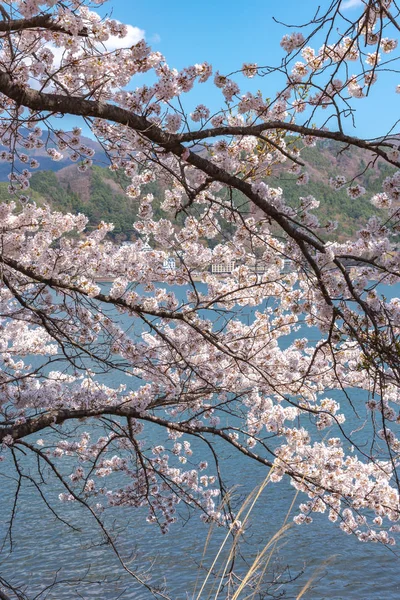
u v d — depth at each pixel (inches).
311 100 189.9
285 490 796.6
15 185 238.1
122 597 543.8
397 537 671.8
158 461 354.9
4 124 230.8
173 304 278.2
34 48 191.0
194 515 720.3
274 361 290.4
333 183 175.9
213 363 289.6
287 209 177.8
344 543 653.9
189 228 253.9
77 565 604.7
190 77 179.8
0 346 362.6
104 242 251.4
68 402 284.0
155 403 271.9
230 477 828.0
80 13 175.2
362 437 837.2
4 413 269.4
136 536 668.7
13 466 863.1
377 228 171.5
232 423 689.0
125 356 265.1
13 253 231.0
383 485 304.2
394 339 159.2
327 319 191.0
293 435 300.8
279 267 255.3
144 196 244.4
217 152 193.5
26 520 700.7
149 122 164.1
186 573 578.6
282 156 202.1
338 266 170.9
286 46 181.8
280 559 600.7
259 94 194.1
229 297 274.1
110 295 243.0
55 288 245.4
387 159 156.9
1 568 594.2
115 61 183.9
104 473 336.5
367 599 546.3
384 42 180.2
